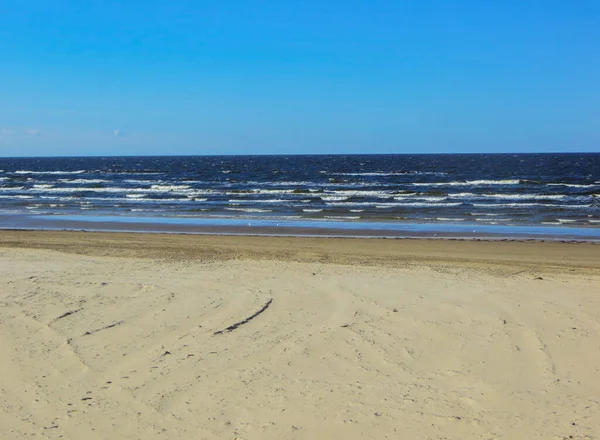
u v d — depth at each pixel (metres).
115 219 26.30
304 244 17.03
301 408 4.98
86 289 9.45
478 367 5.88
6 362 6.13
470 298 8.65
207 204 34.06
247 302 8.53
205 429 4.62
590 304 8.19
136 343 6.73
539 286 9.52
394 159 147.38
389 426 4.62
